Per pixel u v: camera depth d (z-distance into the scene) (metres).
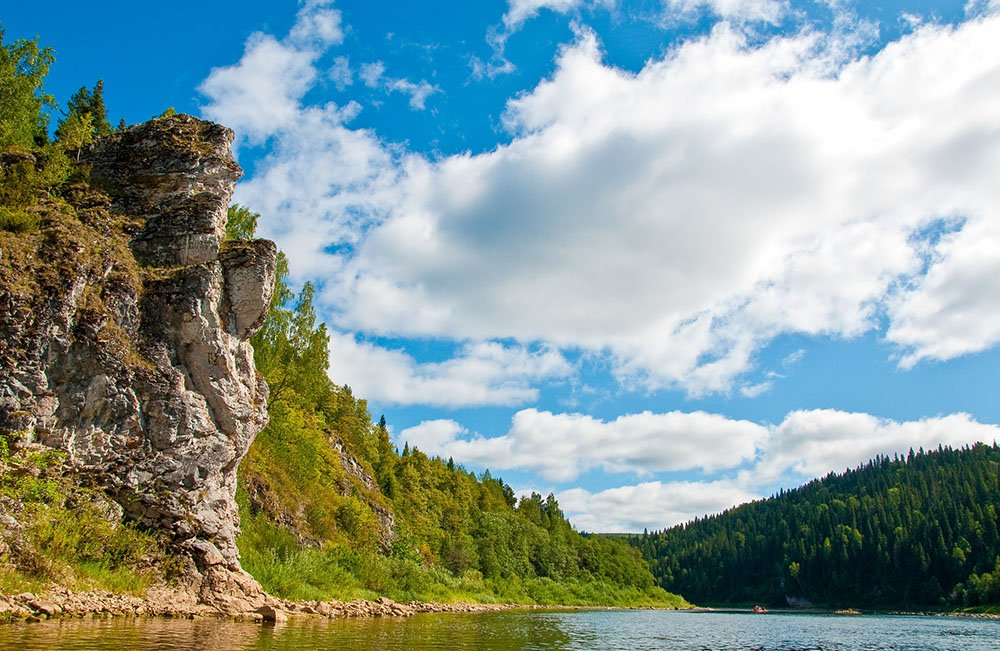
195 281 32.22
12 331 25.83
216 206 34.94
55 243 28.45
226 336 33.41
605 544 172.50
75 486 26.94
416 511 102.00
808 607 183.12
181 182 35.38
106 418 28.25
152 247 33.50
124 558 27.33
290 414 62.16
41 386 26.27
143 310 31.02
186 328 31.55
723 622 77.50
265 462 53.66
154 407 29.70
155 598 27.03
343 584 46.00
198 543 30.30
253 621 28.70
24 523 23.88
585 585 128.25
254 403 35.53
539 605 98.38
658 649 32.62
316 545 51.84
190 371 31.72
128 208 34.59
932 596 157.50
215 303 32.81
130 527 28.39
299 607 35.38
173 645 17.77
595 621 60.72
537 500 193.75
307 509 54.94
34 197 30.81
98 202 33.56
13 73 41.88
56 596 23.00
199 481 30.83
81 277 28.44
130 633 19.72
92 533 26.23
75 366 27.50
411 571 62.22
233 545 32.62
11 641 16.38
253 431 34.72
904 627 75.94
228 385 32.78
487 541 109.00
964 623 93.00
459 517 115.19
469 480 161.50
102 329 28.55
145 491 29.03
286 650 19.03
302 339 58.62
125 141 36.75
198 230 34.09
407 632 30.17
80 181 34.75
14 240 27.39
